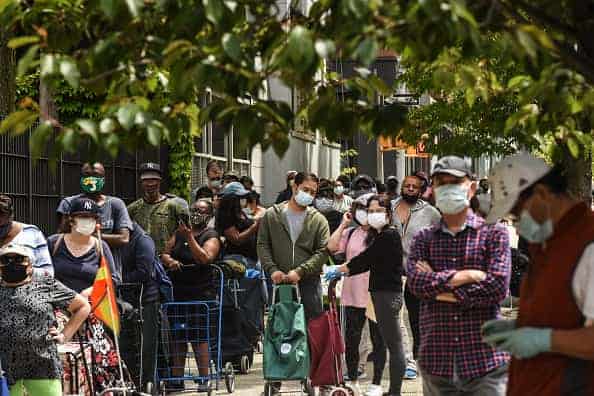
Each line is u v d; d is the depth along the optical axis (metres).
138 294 24.72
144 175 27.62
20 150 34.91
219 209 30.09
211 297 26.86
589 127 13.12
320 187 40.72
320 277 26.44
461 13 8.68
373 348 25.73
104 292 21.89
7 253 18.78
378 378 25.70
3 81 23.98
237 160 55.88
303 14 9.94
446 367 14.82
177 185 45.03
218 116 9.76
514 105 17.27
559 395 11.12
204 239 27.09
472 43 8.83
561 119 12.25
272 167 61.31
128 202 42.91
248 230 29.91
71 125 9.47
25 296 18.88
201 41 9.58
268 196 61.28
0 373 17.53
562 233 11.10
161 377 26.44
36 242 22.05
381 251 24.27
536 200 11.16
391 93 10.75
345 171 67.62
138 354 24.47
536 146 13.47
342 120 10.41
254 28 9.78
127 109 9.44
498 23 9.68
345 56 8.87
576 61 10.34
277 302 25.42
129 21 9.43
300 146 64.56
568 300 10.99
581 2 10.31
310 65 8.80
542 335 10.97
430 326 14.98
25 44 10.02
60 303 19.14
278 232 25.70
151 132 9.40
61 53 10.05
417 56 9.36
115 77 9.93
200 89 10.01
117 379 22.92
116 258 25.20
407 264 15.17
